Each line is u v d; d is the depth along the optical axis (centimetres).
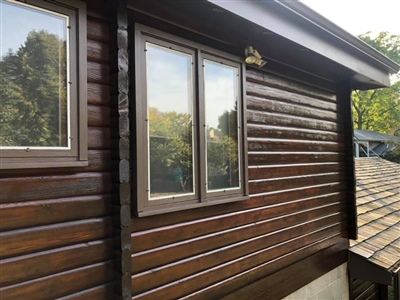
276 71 336
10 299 154
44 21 166
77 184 180
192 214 243
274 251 321
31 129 161
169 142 223
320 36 309
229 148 269
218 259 261
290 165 352
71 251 175
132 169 203
